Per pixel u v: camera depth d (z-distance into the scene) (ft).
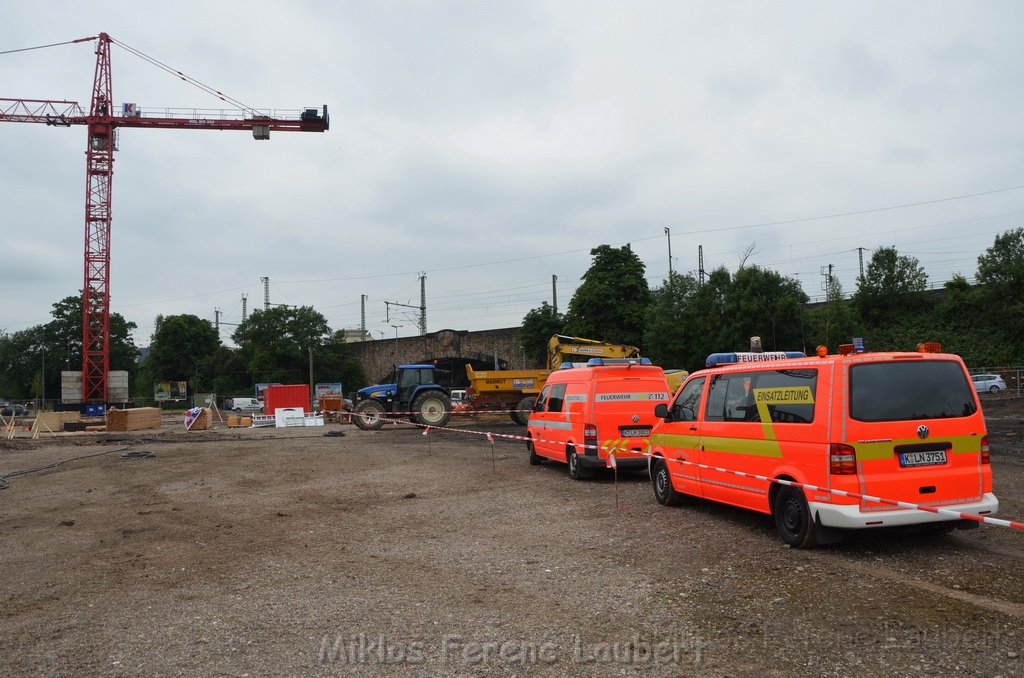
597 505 31.78
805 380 22.79
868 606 16.81
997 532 24.36
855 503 20.83
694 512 29.30
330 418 117.39
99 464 53.36
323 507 33.27
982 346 155.94
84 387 180.55
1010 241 160.97
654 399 40.09
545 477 41.83
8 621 17.49
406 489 38.24
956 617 15.90
